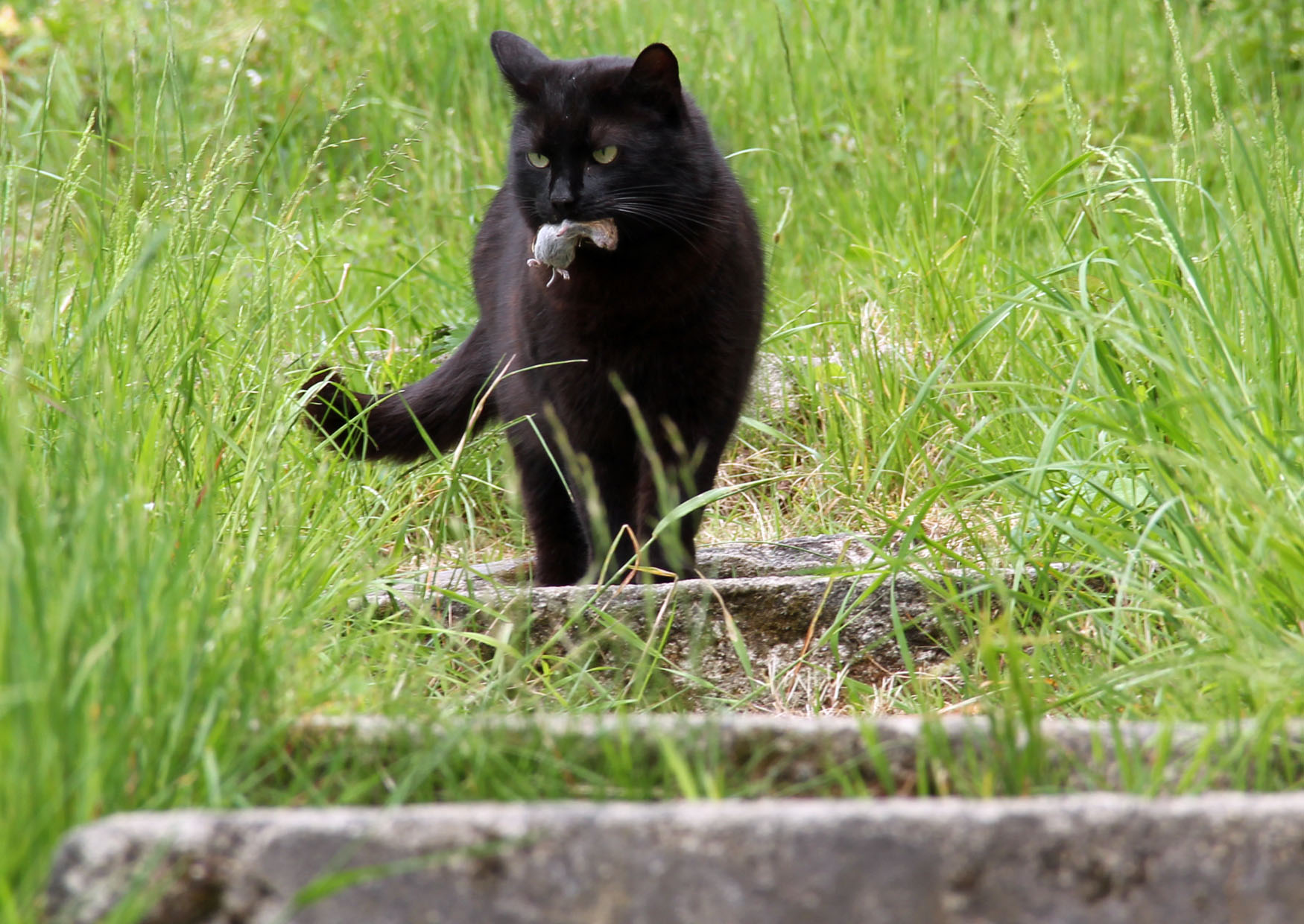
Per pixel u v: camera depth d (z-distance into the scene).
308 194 6.12
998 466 4.94
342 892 2.06
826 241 8.67
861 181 8.38
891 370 6.45
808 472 6.27
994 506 5.29
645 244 4.96
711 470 5.32
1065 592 4.18
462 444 4.98
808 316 7.61
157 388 4.23
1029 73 10.43
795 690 4.27
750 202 5.70
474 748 2.70
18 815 2.10
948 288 6.79
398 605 4.24
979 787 2.65
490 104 10.27
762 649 4.38
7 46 10.32
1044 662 3.89
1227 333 4.26
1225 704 3.13
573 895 2.07
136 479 3.45
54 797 2.14
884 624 4.40
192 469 4.04
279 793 2.63
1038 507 4.14
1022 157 5.68
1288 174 4.67
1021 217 6.27
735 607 4.35
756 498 6.59
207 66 9.88
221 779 2.54
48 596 2.51
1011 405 5.50
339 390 5.60
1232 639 3.17
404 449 5.87
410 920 2.07
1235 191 4.67
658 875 2.06
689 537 5.21
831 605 4.40
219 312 5.31
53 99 9.23
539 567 5.79
